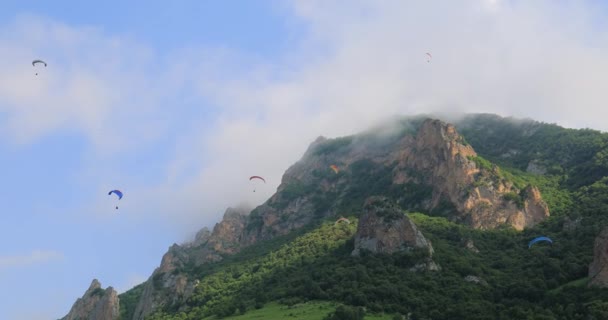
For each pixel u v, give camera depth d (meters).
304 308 183.12
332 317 164.88
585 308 148.12
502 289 176.62
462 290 176.12
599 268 163.75
